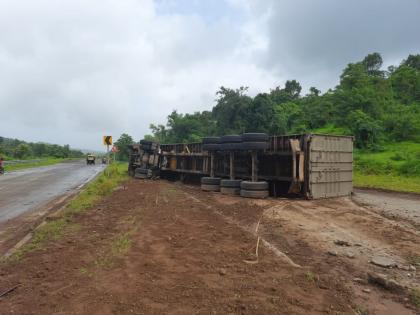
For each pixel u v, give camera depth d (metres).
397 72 59.41
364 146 36.19
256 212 10.28
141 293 4.26
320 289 4.59
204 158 18.92
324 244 6.98
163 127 69.19
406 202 13.72
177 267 5.25
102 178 19.95
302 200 12.86
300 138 13.09
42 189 17.08
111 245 6.44
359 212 10.80
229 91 46.66
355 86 48.41
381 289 4.75
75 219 9.12
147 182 21.61
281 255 6.06
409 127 36.78
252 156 13.96
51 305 3.98
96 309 3.86
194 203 11.96
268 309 3.89
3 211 10.73
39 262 5.54
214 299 4.12
